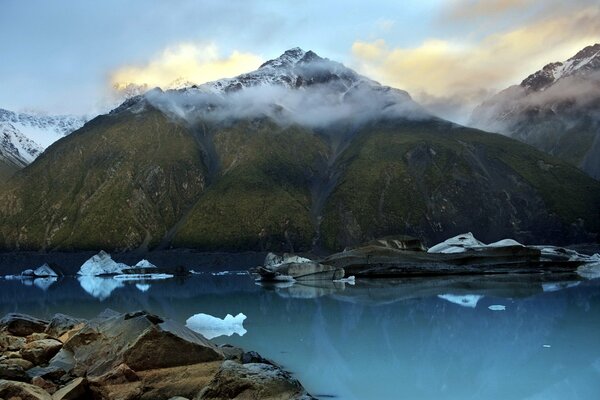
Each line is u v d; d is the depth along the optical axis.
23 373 19.61
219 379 17.98
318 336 30.22
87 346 22.36
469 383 20.70
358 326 32.88
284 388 17.80
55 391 18.94
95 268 104.50
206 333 31.56
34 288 69.56
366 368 23.23
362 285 60.16
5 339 24.03
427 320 33.75
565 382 20.47
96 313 41.41
